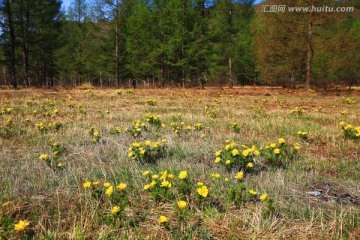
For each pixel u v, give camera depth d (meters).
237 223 2.97
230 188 3.40
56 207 3.28
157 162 4.80
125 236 2.76
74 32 38.97
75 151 5.41
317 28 22.16
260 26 31.95
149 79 40.69
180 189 3.41
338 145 6.06
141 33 27.22
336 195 3.73
